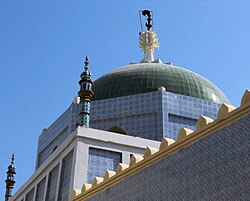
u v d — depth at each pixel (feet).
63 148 52.42
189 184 24.34
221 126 23.49
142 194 28.14
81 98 52.90
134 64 85.30
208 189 22.89
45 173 56.65
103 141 50.75
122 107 72.69
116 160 50.85
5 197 75.82
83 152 49.08
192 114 71.46
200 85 77.61
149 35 93.50
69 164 50.42
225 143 22.79
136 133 70.18
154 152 28.81
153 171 27.84
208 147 23.88
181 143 26.13
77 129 50.21
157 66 80.59
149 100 71.77
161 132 68.44
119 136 52.03
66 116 77.05
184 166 25.21
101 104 74.08
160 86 74.79
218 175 22.53
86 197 35.24
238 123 22.44
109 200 31.63
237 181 21.26
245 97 22.59
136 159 30.40
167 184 26.11
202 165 23.84
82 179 47.57
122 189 30.53
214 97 76.89
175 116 70.95
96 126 72.84
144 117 71.15
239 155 21.63
